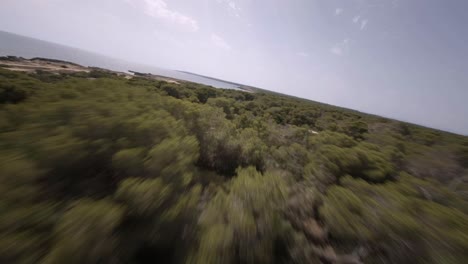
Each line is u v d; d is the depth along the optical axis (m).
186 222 2.78
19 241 1.84
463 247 2.41
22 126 3.42
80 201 2.49
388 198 3.56
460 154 7.88
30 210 2.12
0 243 1.79
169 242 2.45
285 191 3.66
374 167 5.41
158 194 2.70
